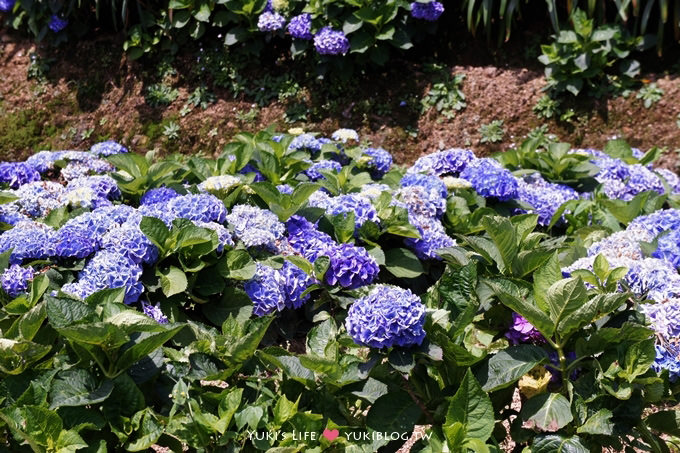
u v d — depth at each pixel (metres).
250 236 2.76
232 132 5.87
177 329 1.93
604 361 2.06
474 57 6.03
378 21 5.56
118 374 1.96
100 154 4.20
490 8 5.76
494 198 3.67
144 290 2.53
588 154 4.38
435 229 3.10
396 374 2.11
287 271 2.72
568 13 5.91
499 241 2.33
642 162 4.46
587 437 2.12
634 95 5.54
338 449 2.03
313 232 2.94
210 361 2.09
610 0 5.89
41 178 3.86
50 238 2.63
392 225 2.96
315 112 5.82
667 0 5.50
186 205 2.79
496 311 2.31
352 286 2.69
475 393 1.91
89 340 1.87
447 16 6.16
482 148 5.58
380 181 3.90
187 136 5.95
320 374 2.07
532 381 2.09
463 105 5.70
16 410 1.85
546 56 5.58
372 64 5.87
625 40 5.60
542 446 2.01
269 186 3.06
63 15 6.67
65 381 1.91
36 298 2.22
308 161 3.85
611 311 2.01
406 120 5.74
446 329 2.08
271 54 6.09
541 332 2.06
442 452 1.94
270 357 2.03
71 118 6.42
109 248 2.54
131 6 6.59
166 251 2.57
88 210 3.05
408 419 2.04
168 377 2.12
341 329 2.39
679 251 2.57
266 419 1.99
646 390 2.03
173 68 6.26
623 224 3.62
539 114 5.61
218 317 2.63
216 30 6.26
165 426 1.97
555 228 3.75
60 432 1.83
